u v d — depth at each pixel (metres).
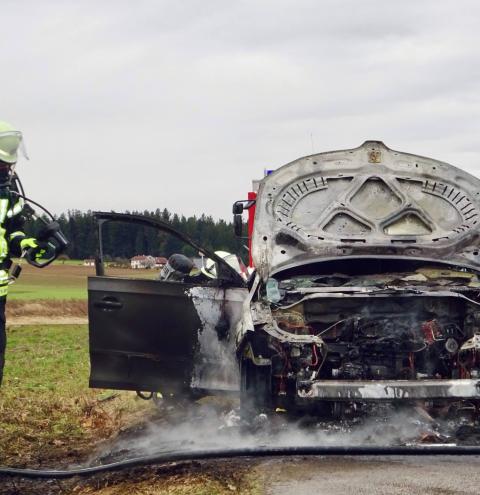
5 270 6.94
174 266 8.73
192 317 7.71
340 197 8.66
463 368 6.94
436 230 8.48
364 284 7.80
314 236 8.34
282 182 8.76
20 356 14.64
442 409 7.09
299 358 6.77
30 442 7.82
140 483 6.04
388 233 8.49
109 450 7.50
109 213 7.83
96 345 7.78
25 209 7.02
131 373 7.77
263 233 8.36
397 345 7.22
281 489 5.57
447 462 6.18
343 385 6.56
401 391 6.52
